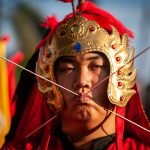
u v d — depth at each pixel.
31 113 2.99
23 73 3.03
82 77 2.74
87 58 2.75
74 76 2.76
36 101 2.98
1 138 3.79
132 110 2.90
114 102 2.78
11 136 3.03
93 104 2.75
